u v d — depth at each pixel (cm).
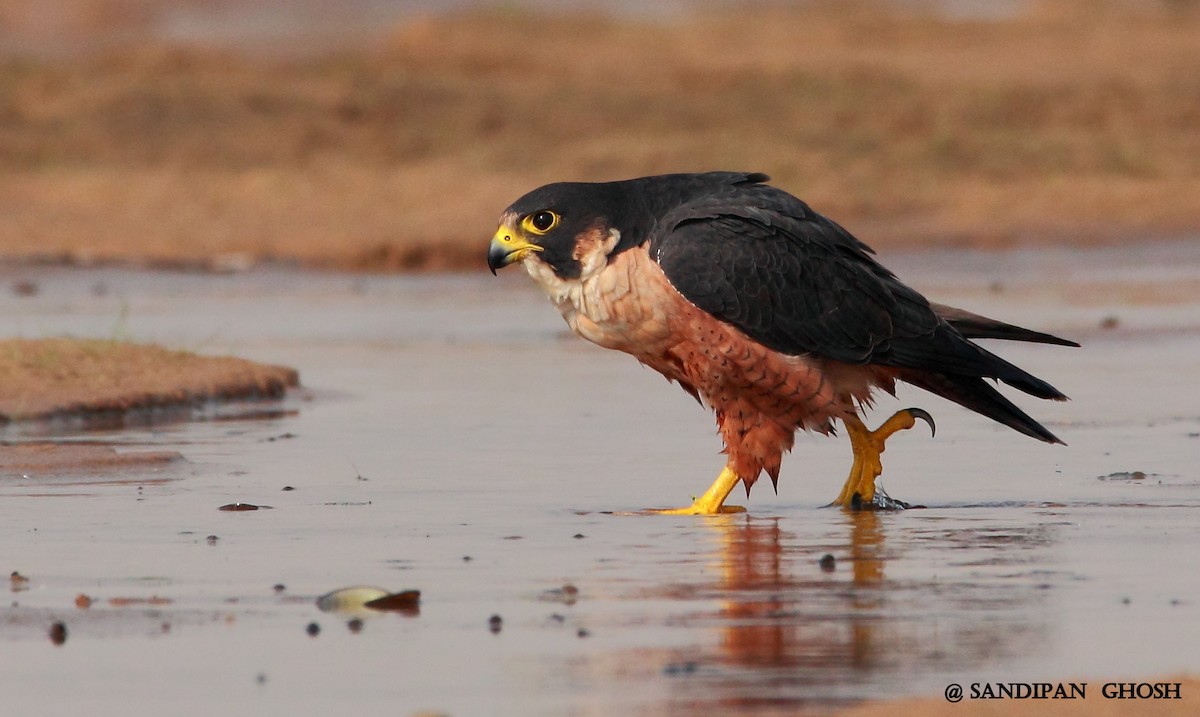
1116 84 4722
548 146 4034
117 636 759
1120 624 767
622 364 1889
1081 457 1277
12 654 731
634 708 649
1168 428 1410
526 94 4400
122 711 657
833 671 696
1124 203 3588
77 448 1288
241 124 4075
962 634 750
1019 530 998
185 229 3303
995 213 3541
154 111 4103
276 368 1692
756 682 681
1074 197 3631
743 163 3888
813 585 849
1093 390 1633
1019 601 811
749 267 1102
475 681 688
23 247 3112
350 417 1516
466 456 1302
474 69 4878
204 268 2975
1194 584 845
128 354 1667
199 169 3828
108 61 4644
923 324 1134
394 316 2383
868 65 5038
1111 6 6144
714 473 1238
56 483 1170
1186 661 707
